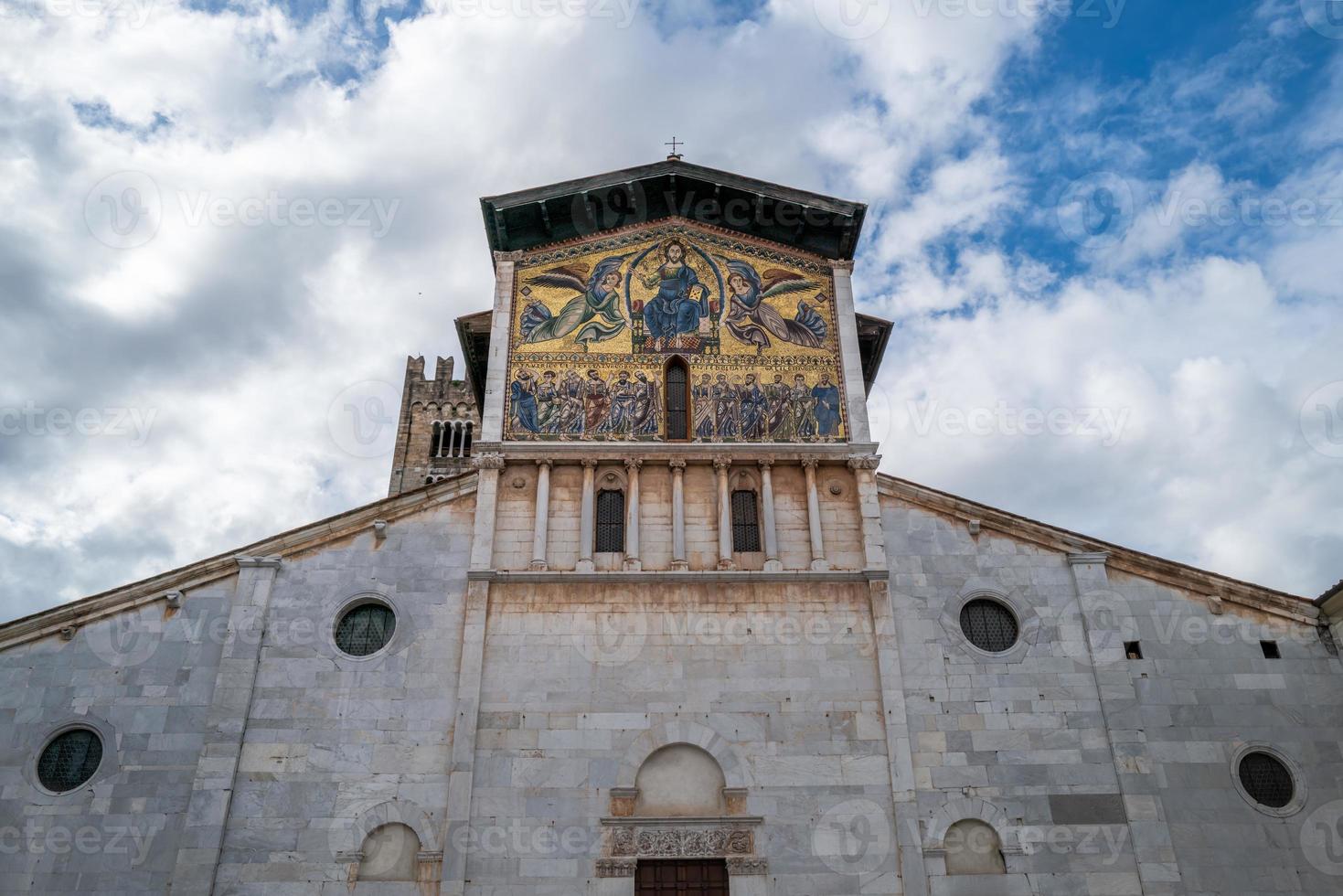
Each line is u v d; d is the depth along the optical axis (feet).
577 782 91.45
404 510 103.81
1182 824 91.81
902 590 101.50
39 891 85.51
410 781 90.94
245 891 86.12
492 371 112.06
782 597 100.58
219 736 91.40
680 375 114.93
